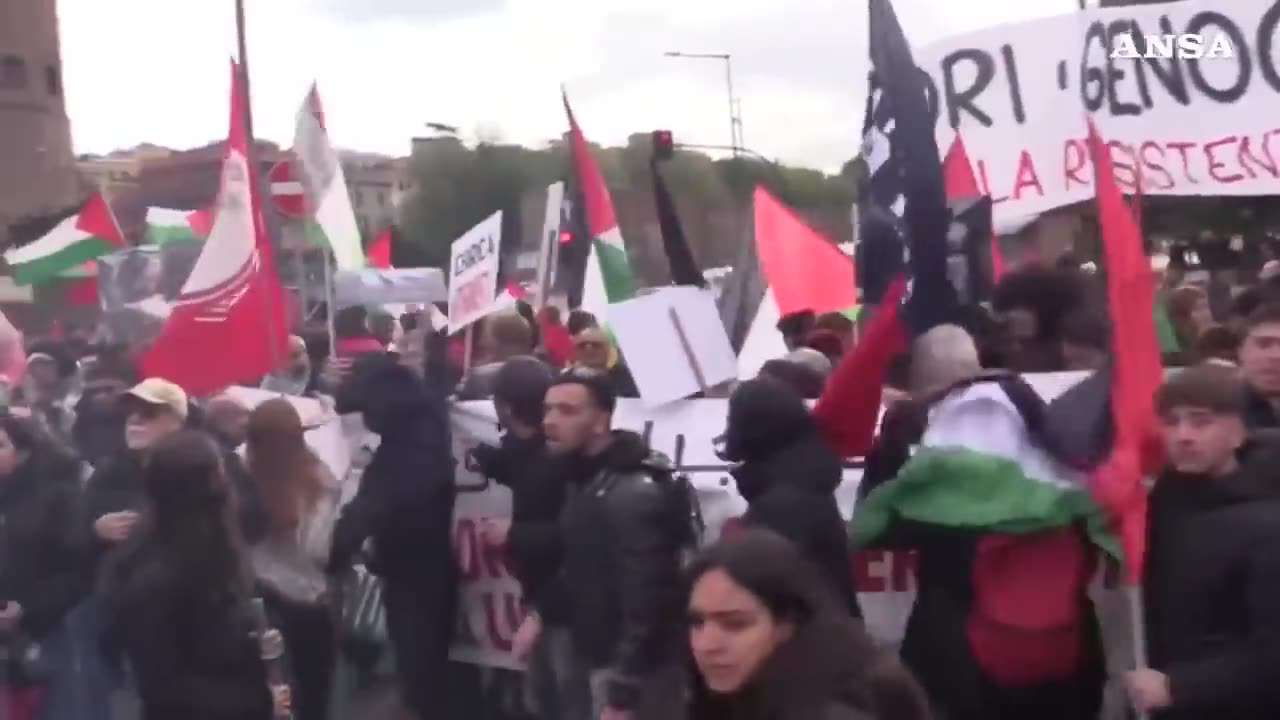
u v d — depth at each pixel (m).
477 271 8.05
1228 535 3.30
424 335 8.74
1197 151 7.94
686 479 4.59
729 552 2.41
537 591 4.84
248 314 6.14
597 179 8.09
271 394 6.03
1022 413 3.93
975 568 3.90
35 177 48.94
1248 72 7.77
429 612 5.32
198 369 6.05
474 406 5.55
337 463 5.81
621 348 5.43
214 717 3.79
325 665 5.01
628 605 4.07
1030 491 3.81
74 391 8.79
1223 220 18.92
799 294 7.55
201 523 3.82
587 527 4.22
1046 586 3.84
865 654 2.37
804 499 3.77
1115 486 3.74
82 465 5.31
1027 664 3.81
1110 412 3.88
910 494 3.97
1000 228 10.17
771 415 3.89
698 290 5.54
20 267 14.05
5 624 4.85
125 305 11.61
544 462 4.88
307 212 8.07
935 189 4.41
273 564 4.84
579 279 10.53
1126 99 8.09
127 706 4.87
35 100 49.06
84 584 4.88
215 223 6.14
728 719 2.43
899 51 4.43
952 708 3.90
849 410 4.25
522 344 6.77
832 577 3.78
